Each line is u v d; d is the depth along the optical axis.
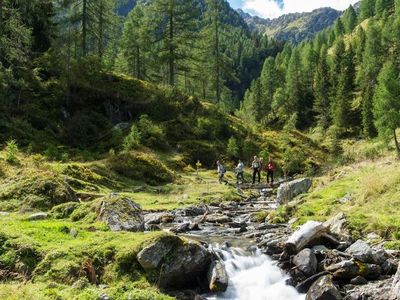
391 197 14.61
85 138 39.25
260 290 9.80
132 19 75.62
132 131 38.12
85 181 24.44
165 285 9.50
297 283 10.08
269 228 14.63
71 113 42.88
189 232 14.18
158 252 9.57
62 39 44.75
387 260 10.38
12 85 38.97
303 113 99.12
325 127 88.38
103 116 43.81
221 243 12.27
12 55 36.38
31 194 15.36
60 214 13.47
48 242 10.27
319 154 58.00
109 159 30.98
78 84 45.31
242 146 48.06
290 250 11.00
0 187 16.08
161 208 19.45
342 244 11.34
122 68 72.38
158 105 48.41
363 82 96.06
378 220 12.62
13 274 9.05
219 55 70.50
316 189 20.45
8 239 10.00
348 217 13.15
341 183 19.27
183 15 60.03
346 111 83.38
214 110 53.69
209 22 71.69
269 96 106.19
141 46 65.50
